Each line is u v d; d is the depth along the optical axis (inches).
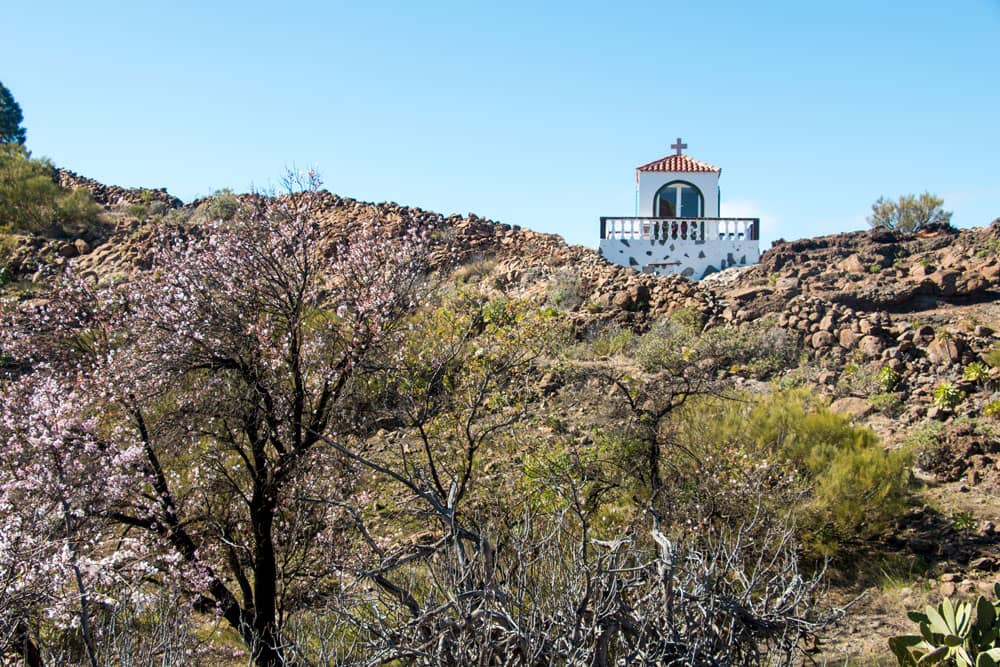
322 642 185.5
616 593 159.2
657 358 671.8
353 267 345.7
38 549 222.1
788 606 176.1
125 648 200.8
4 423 296.5
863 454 395.2
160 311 327.9
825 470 385.4
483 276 1053.2
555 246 1118.4
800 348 731.4
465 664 150.9
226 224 354.0
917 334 708.0
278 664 257.0
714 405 444.1
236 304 329.7
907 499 392.8
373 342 330.3
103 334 360.2
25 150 1642.5
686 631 159.3
